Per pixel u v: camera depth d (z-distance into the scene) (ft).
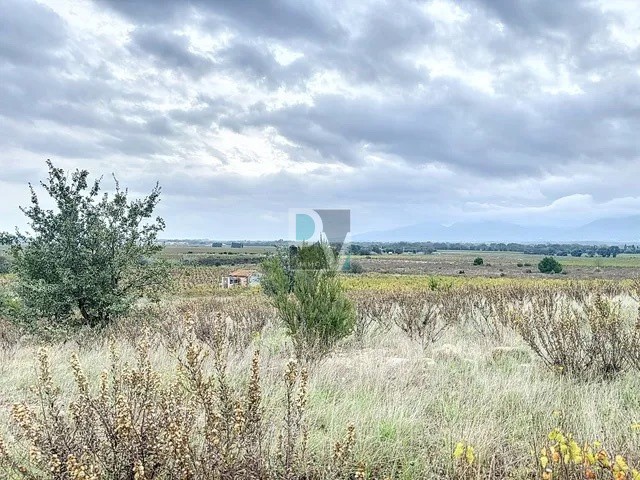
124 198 34.76
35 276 32.83
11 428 12.39
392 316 36.32
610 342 18.43
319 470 10.32
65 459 8.18
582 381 16.92
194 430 10.00
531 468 10.26
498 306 33.55
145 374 9.80
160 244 36.45
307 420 12.55
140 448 8.27
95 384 16.28
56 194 32.94
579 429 12.43
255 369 9.61
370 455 11.36
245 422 9.02
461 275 183.73
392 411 13.74
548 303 34.47
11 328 33.73
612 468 8.19
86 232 33.27
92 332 30.37
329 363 21.17
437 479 10.44
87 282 32.22
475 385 16.84
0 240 32.30
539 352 19.35
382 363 20.75
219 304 44.42
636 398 15.05
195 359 10.11
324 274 25.45
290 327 25.12
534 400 15.01
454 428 12.37
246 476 8.56
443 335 30.14
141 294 35.32
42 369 9.80
